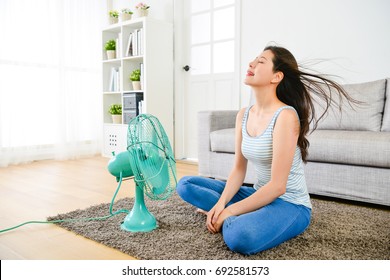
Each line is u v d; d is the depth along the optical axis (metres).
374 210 2.00
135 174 1.51
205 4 3.92
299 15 3.16
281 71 1.37
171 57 4.07
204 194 1.63
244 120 1.55
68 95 4.17
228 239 1.32
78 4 4.26
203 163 2.84
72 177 3.05
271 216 1.34
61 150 4.09
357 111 2.48
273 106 1.42
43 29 3.96
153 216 1.72
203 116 2.80
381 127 2.43
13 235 1.65
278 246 1.43
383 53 2.74
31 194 2.45
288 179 1.45
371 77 2.81
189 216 1.84
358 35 2.85
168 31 4.01
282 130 1.33
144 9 4.02
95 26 4.45
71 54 4.20
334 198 2.33
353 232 1.61
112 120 4.45
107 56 4.35
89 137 4.47
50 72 4.04
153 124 1.53
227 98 3.78
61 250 1.46
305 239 1.51
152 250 1.40
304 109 1.44
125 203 2.11
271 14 3.33
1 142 3.60
